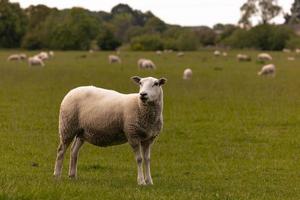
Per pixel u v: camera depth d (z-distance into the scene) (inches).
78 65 2541.8
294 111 1023.0
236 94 1314.0
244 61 2989.7
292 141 743.1
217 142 737.0
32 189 383.9
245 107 1073.5
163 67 2426.2
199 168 590.6
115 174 546.6
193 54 3978.8
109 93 494.0
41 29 5600.4
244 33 5329.7
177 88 1450.5
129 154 656.4
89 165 585.0
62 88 1425.9
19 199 366.6
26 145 692.1
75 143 503.8
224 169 584.4
